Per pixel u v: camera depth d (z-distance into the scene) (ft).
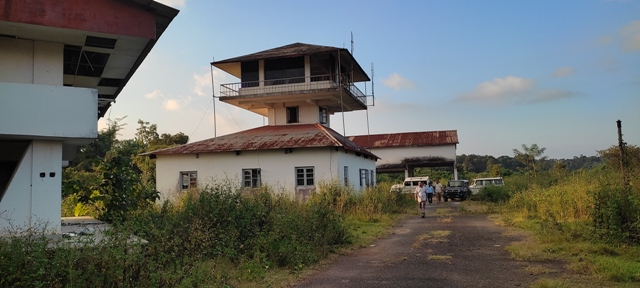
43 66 36.40
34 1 32.91
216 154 87.30
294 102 102.01
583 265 28.30
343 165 86.17
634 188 40.19
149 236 27.71
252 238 33.91
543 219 52.11
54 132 34.09
